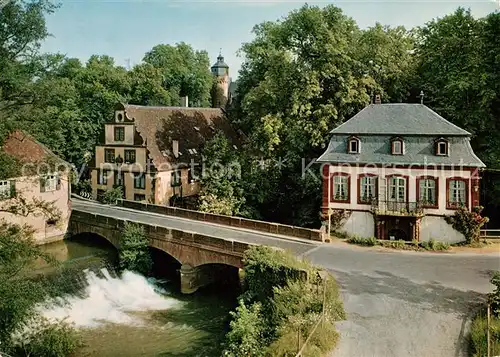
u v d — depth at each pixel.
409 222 34.53
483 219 33.28
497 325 18.75
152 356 24.22
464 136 34.06
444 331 19.77
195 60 86.31
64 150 55.59
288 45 45.62
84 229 39.94
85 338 26.23
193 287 33.19
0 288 19.81
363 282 25.69
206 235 32.06
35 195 37.31
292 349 17.67
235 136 59.75
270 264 25.62
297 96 41.31
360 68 43.59
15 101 24.73
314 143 40.84
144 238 35.28
